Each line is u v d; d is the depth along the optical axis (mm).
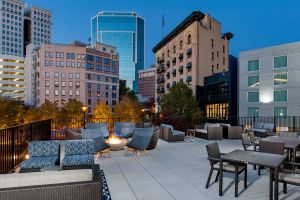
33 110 50344
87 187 2592
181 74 40938
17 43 126375
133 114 53812
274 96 27609
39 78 68062
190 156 7633
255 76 29359
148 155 7777
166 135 10930
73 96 68875
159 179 5230
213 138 11523
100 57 74438
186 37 39125
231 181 5059
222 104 32719
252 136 7855
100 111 55969
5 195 2330
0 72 92938
